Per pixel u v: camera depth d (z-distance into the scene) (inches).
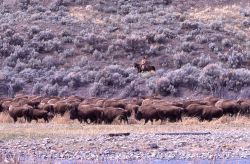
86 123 4931.1
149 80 7475.4
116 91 7440.9
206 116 5059.1
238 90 7268.7
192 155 3272.6
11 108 5073.8
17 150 3398.1
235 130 4389.8
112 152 3358.8
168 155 3267.7
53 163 2807.6
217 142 3678.6
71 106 5221.5
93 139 3767.2
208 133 4114.2
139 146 3518.7
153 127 4569.4
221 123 4916.3
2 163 2534.5
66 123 4923.7
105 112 4933.6
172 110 4958.2
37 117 5029.5
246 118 5162.4
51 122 5004.9
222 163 2923.2
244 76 7421.3
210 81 7303.2
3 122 5029.5
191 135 3988.7
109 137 3846.0
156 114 4931.1
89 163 2842.0
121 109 4958.2
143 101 5556.1
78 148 3467.0
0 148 3454.7
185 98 7121.1
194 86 7332.7
